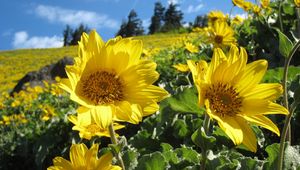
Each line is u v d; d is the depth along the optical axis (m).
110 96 0.28
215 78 0.28
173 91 0.74
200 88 0.27
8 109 1.65
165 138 0.56
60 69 2.63
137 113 0.27
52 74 2.64
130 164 0.37
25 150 0.90
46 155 0.83
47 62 6.00
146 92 0.28
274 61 0.81
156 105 0.28
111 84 0.28
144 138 0.56
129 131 0.75
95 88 0.28
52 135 0.85
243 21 1.03
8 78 4.89
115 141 0.27
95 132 0.40
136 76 0.28
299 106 0.50
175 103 0.34
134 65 0.29
